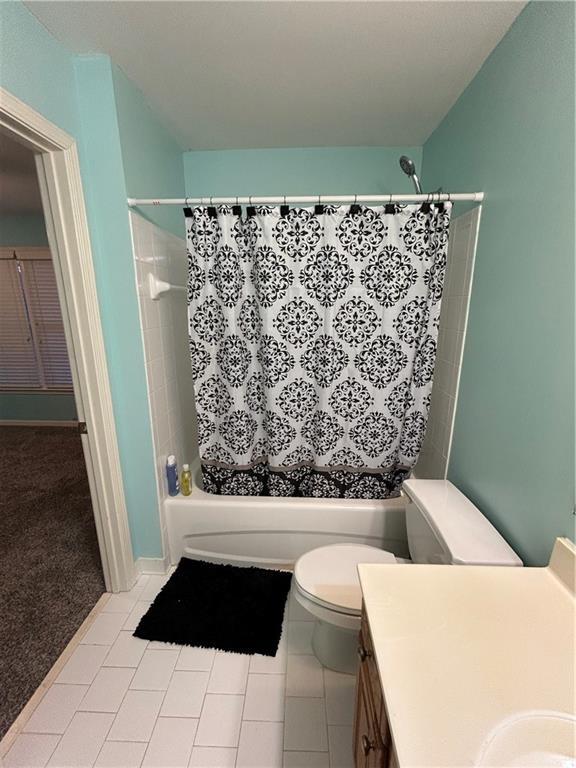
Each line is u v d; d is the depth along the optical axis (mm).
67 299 1351
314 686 1288
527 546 1032
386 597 812
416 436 1720
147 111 1592
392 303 1524
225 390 1696
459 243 1521
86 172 1354
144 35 1179
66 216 1281
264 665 1362
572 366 851
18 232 3439
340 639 1313
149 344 1604
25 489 2643
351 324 1568
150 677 1314
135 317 1505
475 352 1361
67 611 1597
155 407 1676
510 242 1136
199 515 1805
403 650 687
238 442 1744
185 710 1209
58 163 1239
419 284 1492
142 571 1817
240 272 1552
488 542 1092
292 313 1565
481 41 1208
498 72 1212
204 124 1812
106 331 1492
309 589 1258
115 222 1412
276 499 1805
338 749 1106
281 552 1843
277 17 1106
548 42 944
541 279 976
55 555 1950
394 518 1756
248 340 1648
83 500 2494
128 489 1701
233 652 1409
